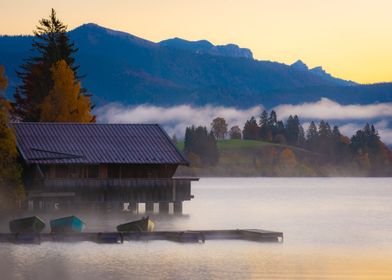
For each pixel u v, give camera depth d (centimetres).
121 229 7862
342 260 6519
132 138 10331
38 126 10362
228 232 7706
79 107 12744
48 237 7319
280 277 5688
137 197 9819
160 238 7481
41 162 9512
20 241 7231
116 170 9881
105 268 5959
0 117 9425
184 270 5906
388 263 6362
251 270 5934
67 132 10319
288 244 7506
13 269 5878
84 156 9775
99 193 9688
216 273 5797
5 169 9088
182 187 9994
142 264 6125
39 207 9419
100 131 10425
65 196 9469
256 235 7569
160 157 9962
